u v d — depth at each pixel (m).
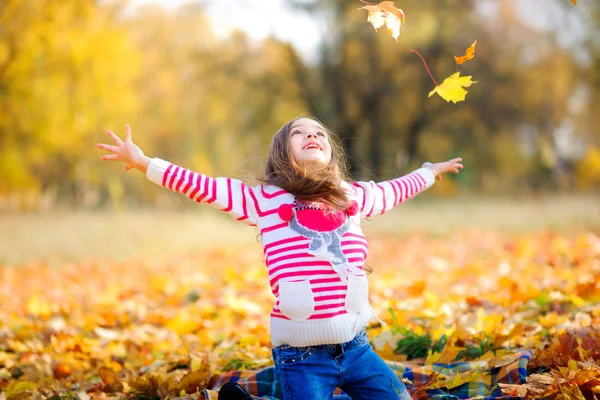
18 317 6.43
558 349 3.47
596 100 30.66
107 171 23.23
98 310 6.49
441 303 5.36
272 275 2.85
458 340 3.95
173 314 6.07
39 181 22.19
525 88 29.05
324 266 2.80
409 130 29.20
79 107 18.27
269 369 3.53
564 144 32.81
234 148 29.64
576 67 29.27
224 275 8.20
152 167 2.95
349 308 2.80
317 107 26.64
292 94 27.25
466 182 33.28
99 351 4.82
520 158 32.53
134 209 24.28
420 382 3.39
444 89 3.12
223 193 2.96
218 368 3.95
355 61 26.36
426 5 25.45
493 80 28.12
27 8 16.05
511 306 4.93
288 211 2.89
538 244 9.94
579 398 2.81
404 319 4.67
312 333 2.75
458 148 32.03
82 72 17.84
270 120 27.73
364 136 28.09
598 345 3.53
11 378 4.32
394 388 2.86
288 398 2.78
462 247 11.01
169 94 26.48
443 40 25.84
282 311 2.77
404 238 13.82
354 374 2.83
